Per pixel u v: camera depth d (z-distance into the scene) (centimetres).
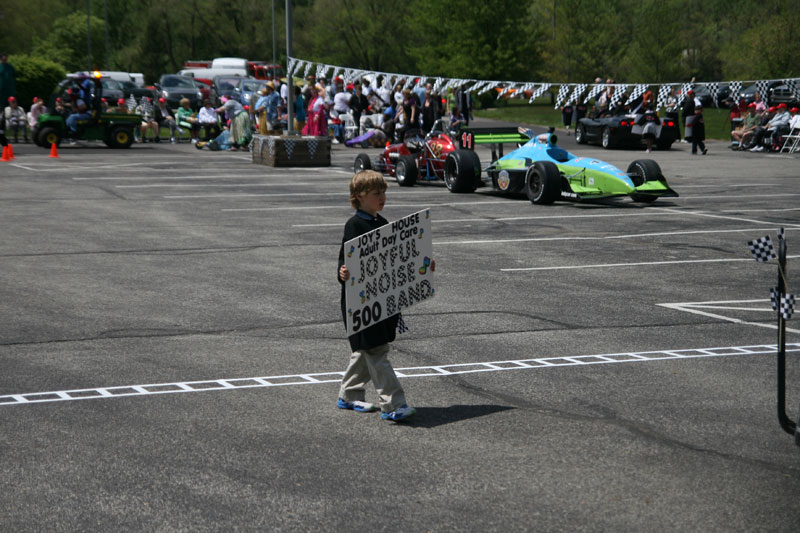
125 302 910
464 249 1241
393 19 8150
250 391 636
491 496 464
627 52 6322
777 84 3234
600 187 1670
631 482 481
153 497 461
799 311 895
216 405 606
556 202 1788
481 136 1933
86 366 694
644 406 606
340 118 3484
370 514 442
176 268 1091
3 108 3481
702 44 6788
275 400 618
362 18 8131
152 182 2120
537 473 493
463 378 671
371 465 504
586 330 811
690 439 545
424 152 2061
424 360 718
